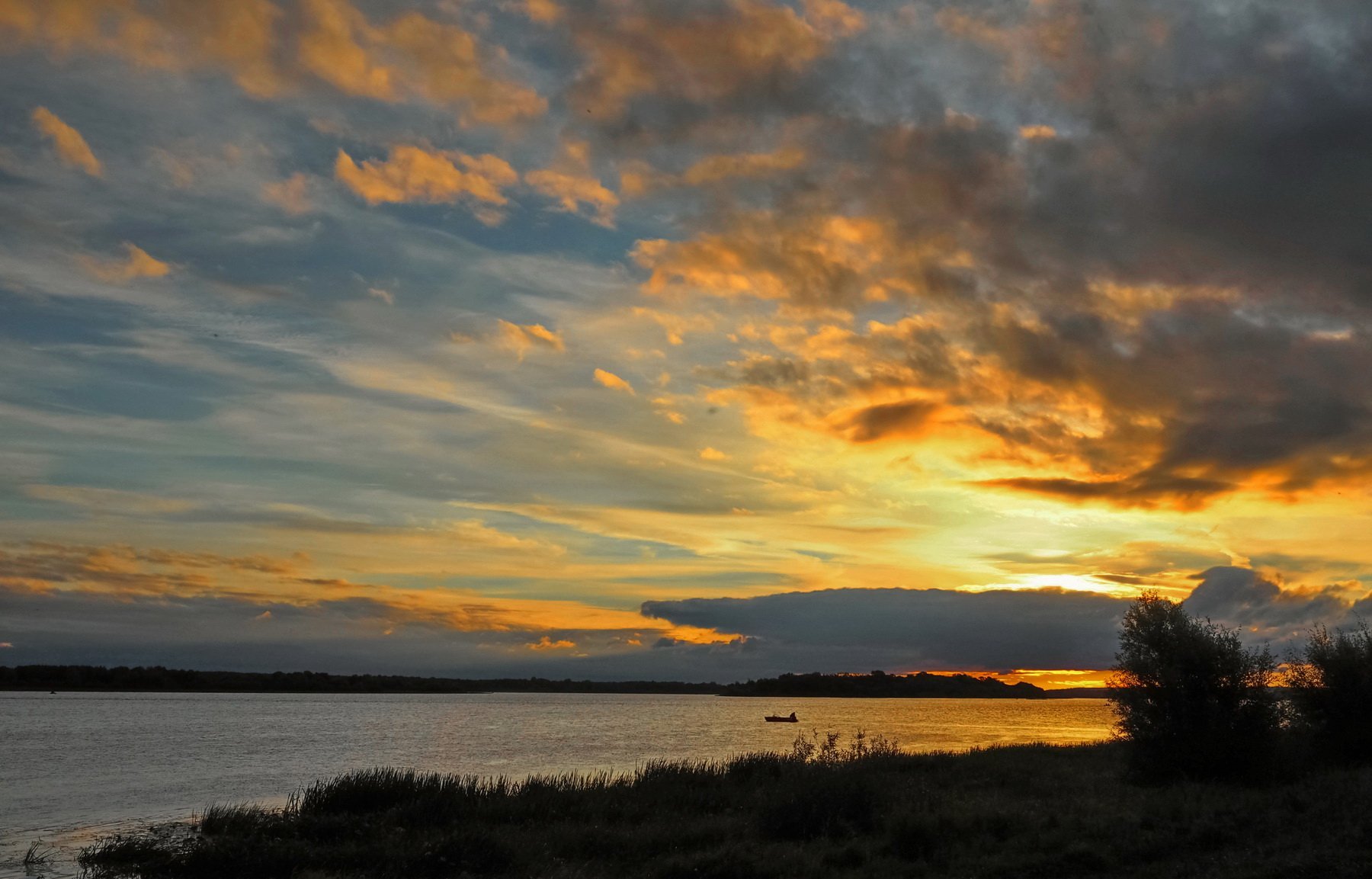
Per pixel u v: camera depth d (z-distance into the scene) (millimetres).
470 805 23531
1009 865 14664
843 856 16328
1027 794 24969
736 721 128500
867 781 22156
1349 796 17391
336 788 24578
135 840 22156
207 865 18094
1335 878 12109
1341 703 26094
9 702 184625
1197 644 24781
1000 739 76625
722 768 32500
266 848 18406
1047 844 16031
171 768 49344
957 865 15086
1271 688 24281
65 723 101125
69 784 40969
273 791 38062
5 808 31656
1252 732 23672
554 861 17453
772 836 19469
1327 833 14828
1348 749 25531
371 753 60719
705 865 15766
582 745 70812
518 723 117000
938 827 17625
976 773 30766
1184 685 24703
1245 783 23031
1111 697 26203
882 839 17734
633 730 98625
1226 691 24312
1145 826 17062
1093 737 80062
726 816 23031
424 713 157625
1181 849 15250
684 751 63188
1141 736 25062
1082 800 21484
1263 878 12312
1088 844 15641
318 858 17641
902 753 40281
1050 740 73062
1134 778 25266
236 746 67000
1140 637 25859
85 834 24547
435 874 16703
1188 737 24188
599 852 18406
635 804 24047
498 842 18094
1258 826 16062
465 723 114812
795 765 30859
